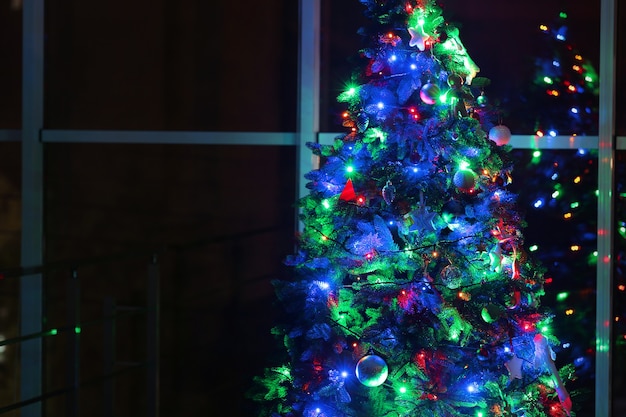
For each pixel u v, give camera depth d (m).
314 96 5.63
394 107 4.33
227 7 5.75
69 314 4.56
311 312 4.46
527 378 4.49
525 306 4.44
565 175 5.47
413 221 4.35
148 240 5.88
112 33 5.90
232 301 5.79
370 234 4.31
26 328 6.00
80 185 5.96
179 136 5.82
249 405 5.78
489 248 4.35
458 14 5.53
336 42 5.62
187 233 5.84
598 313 5.42
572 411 4.91
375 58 4.47
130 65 5.88
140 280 5.90
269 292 5.74
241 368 5.79
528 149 5.49
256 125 5.73
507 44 5.50
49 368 6.02
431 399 4.25
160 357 5.87
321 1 5.64
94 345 5.97
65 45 5.96
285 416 4.73
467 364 4.36
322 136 5.63
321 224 4.54
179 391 5.86
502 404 4.37
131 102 5.88
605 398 5.41
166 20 5.83
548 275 5.49
